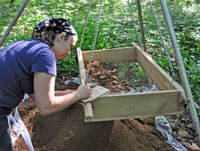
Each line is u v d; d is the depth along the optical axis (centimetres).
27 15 654
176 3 757
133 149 280
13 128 309
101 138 281
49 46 215
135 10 702
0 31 578
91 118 216
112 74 405
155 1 764
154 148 290
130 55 405
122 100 237
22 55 204
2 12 716
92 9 729
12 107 215
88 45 500
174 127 336
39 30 215
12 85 205
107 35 550
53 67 204
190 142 314
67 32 216
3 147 225
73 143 282
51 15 666
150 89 379
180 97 244
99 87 249
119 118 242
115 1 779
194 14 678
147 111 245
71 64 466
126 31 579
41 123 319
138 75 414
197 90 406
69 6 733
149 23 613
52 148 284
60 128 302
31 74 204
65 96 220
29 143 291
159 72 308
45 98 202
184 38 547
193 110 239
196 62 482
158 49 512
